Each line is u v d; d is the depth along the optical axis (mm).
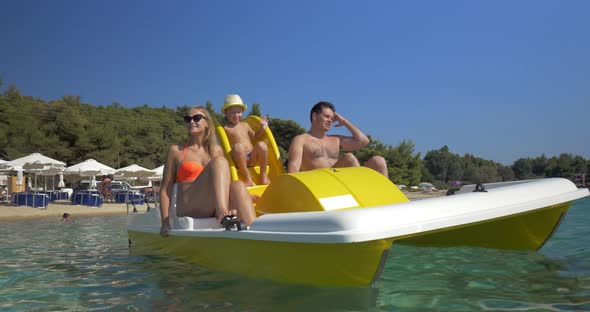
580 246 4773
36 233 9172
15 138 44938
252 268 3307
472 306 2703
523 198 3479
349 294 2953
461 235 4703
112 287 3588
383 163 4707
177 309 2852
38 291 3514
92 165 24672
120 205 21359
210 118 4707
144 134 59719
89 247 6516
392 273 3619
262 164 5176
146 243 5293
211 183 3953
